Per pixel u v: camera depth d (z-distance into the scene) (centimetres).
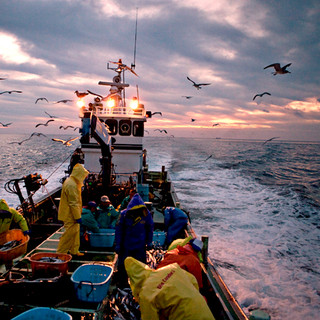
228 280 775
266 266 862
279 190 2095
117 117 1136
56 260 436
